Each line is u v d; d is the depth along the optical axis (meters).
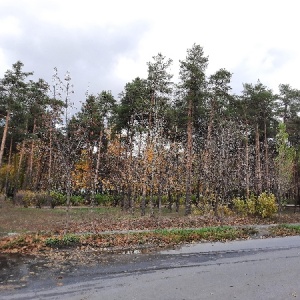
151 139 26.73
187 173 28.58
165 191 31.72
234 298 8.28
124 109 32.75
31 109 38.41
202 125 34.56
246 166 33.59
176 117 31.34
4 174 44.66
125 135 36.69
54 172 35.72
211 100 32.41
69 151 17.62
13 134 38.62
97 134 38.78
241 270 11.09
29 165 43.00
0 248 13.40
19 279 9.55
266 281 9.78
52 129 18.06
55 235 15.88
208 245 15.54
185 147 31.98
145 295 8.45
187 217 25.06
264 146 39.97
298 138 44.50
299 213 34.53
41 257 12.32
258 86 39.41
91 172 36.75
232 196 33.78
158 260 12.36
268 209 27.75
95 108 27.11
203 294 8.56
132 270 10.85
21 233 16.27
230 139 27.84
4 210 27.86
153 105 27.98
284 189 30.95
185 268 11.28
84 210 30.33
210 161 27.59
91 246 14.46
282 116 44.09
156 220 22.53
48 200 33.59
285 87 44.59
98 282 9.46
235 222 23.98
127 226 19.89
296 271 11.00
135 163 28.08
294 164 35.94
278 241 16.98
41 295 8.29
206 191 28.42
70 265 11.28
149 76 28.64
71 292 8.56
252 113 38.06
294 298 8.29
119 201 38.03
